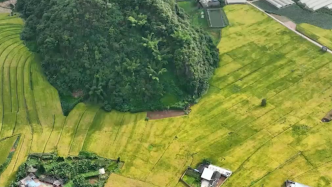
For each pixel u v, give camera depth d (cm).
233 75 11144
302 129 9481
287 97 10375
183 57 10369
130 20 10669
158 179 8531
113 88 10312
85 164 8762
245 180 8412
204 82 10625
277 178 8419
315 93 10450
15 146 9244
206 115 9994
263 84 10812
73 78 10681
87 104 10388
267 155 8925
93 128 9750
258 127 9594
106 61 10594
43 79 11025
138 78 10350
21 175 8525
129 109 10150
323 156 8850
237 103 10275
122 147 9244
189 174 8606
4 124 9806
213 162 8819
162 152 9100
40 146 9262
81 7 11025
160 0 11225
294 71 11156
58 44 11088
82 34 10900
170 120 9912
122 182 8481
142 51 10612
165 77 10512
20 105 10306
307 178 8400
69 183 8394
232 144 9212
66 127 9769
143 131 9625
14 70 11231
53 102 10406
